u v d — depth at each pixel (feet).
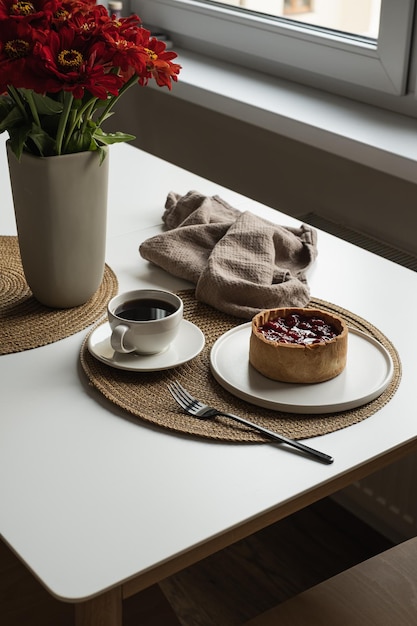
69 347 3.65
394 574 3.73
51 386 3.39
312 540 6.46
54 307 3.93
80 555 2.60
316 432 3.12
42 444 3.06
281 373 3.34
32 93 3.42
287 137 6.77
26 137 3.53
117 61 3.33
